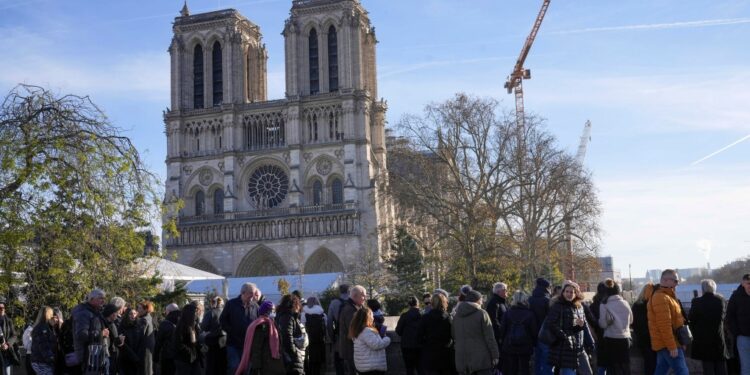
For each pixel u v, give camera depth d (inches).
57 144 1590.8
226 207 6363.2
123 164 1678.2
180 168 6560.0
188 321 1097.4
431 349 1023.0
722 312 1012.5
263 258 6289.4
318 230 6146.7
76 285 1627.7
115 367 1076.5
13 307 1595.7
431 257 4473.4
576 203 4458.7
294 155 6294.3
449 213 4306.1
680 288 5044.3
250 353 926.4
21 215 1578.5
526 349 1065.5
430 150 4520.2
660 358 974.4
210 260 6333.7
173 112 6614.2
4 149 1581.0
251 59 6963.6
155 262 1942.7
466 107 4446.4
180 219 6432.1
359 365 944.3
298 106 6338.6
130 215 1726.1
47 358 1057.5
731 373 1162.0
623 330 1045.2
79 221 1627.7
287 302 972.6
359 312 956.0
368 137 6328.7
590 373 999.0
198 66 6781.5
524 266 4148.6
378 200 5295.3
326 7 6451.8
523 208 4419.3
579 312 958.4
